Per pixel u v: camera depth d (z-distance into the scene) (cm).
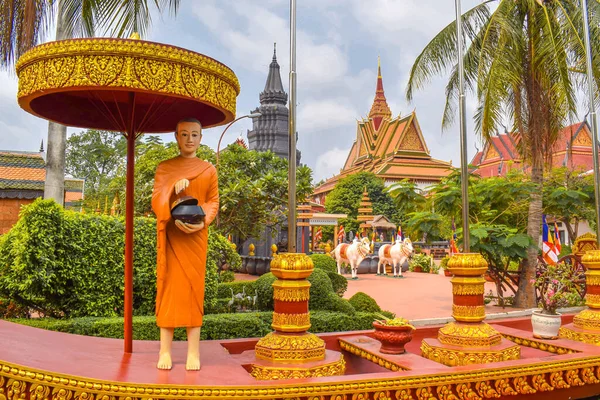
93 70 284
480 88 1031
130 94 369
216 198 328
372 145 6097
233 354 416
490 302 1296
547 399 385
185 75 300
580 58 1072
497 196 1246
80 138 4325
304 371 336
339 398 301
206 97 311
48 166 950
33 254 655
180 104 409
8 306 723
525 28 1166
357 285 1800
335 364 352
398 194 1553
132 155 370
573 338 509
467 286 442
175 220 301
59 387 256
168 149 1773
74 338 359
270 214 1950
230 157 1953
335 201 4591
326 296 816
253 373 346
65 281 693
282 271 368
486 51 1068
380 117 6375
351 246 2097
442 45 1188
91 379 262
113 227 734
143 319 659
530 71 1154
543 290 648
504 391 359
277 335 368
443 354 422
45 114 375
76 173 4278
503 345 425
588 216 1841
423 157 5606
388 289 1653
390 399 318
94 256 707
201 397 271
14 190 1616
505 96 1045
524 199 1276
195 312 306
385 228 3497
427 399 330
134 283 727
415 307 1218
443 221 1466
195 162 327
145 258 740
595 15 1062
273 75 3644
